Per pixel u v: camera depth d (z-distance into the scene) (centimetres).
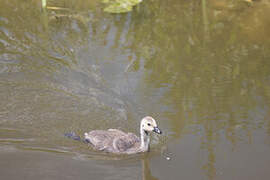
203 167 1124
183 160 1157
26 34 1733
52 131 1284
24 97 1411
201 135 1241
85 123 1319
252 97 1396
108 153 1212
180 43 1695
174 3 1980
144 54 1633
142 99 1403
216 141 1214
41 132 1277
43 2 1877
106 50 1652
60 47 1662
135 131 1305
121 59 1605
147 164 1163
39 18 1842
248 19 1830
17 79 1486
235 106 1356
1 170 1112
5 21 1811
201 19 1841
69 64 1574
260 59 1593
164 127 1280
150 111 1349
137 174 1120
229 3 1959
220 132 1249
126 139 1241
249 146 1188
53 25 1795
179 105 1371
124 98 1415
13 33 1734
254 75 1508
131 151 1216
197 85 1465
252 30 1759
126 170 1140
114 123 1323
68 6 1944
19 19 1831
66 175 1106
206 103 1377
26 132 1273
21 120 1320
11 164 1138
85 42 1688
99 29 1775
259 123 1275
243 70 1536
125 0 1975
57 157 1177
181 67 1560
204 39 1716
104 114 1354
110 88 1460
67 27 1786
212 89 1444
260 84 1460
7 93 1422
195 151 1184
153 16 1872
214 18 1847
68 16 1862
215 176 1087
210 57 1612
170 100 1395
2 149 1195
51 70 1541
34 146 1216
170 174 1112
